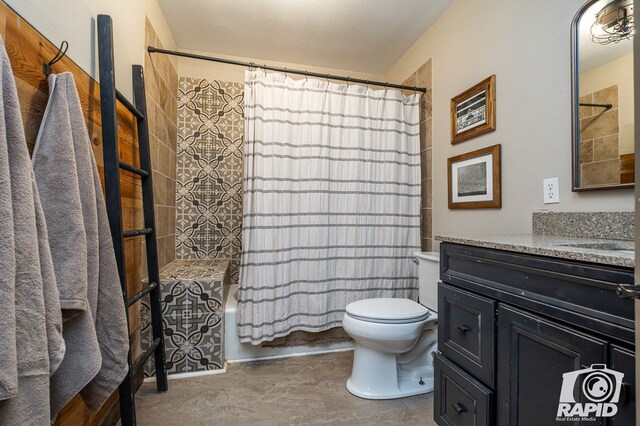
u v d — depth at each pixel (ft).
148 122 5.95
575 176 3.94
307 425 4.47
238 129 8.82
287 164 6.55
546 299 2.54
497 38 5.30
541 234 4.43
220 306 6.05
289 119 6.60
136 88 5.12
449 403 3.67
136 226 5.19
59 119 2.70
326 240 6.81
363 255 7.04
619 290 1.76
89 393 3.05
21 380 1.96
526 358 2.69
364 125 7.10
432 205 7.22
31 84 2.73
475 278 3.39
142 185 5.16
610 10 3.62
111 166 3.81
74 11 3.47
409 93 8.20
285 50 8.44
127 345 3.28
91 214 2.91
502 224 5.19
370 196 7.11
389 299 6.01
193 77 8.53
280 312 6.48
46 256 2.26
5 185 1.89
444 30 6.79
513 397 2.80
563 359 2.37
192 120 8.52
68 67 3.33
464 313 3.49
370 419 4.62
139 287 5.35
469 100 5.93
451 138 6.45
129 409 3.84
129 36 5.06
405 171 7.33
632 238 3.33
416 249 7.30
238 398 5.11
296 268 6.72
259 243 6.29
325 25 7.30
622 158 3.48
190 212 8.50
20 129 2.08
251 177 6.31
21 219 2.02
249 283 6.25
